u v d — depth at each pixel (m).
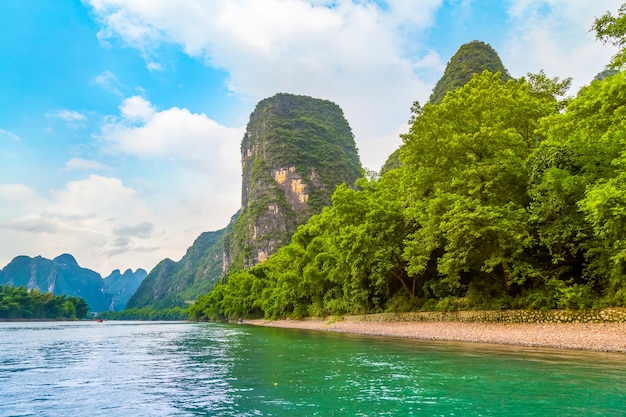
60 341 38.62
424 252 32.81
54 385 13.88
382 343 26.81
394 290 42.97
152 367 18.36
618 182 19.19
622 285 22.05
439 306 34.12
